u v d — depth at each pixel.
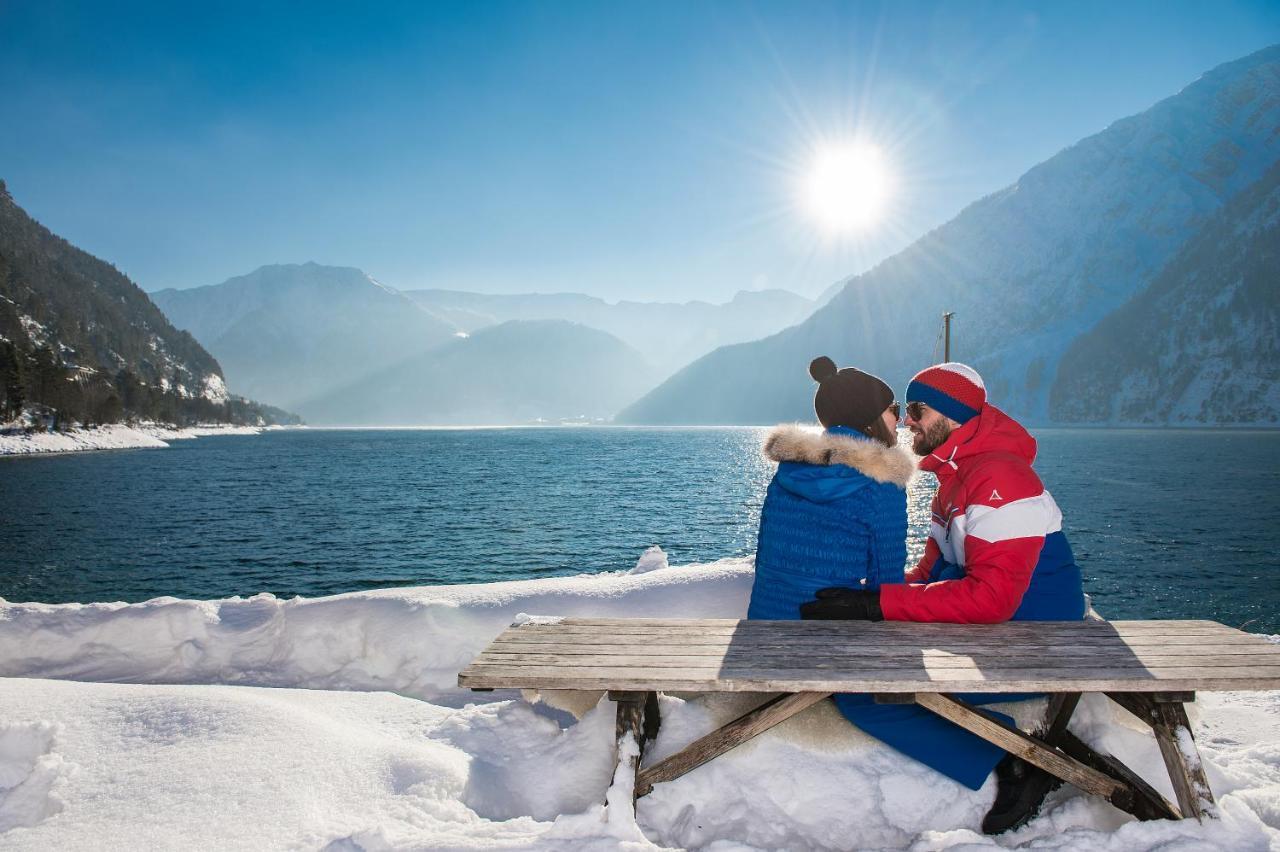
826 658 2.19
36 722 2.62
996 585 2.39
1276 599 15.45
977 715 2.17
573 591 4.06
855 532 2.56
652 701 2.57
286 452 86.56
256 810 2.15
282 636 4.00
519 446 103.44
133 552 20.81
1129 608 14.98
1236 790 2.32
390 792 2.32
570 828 2.04
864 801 2.29
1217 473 47.91
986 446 2.61
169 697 2.88
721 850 2.09
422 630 3.88
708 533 24.08
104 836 2.02
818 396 2.80
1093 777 2.19
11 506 32.25
